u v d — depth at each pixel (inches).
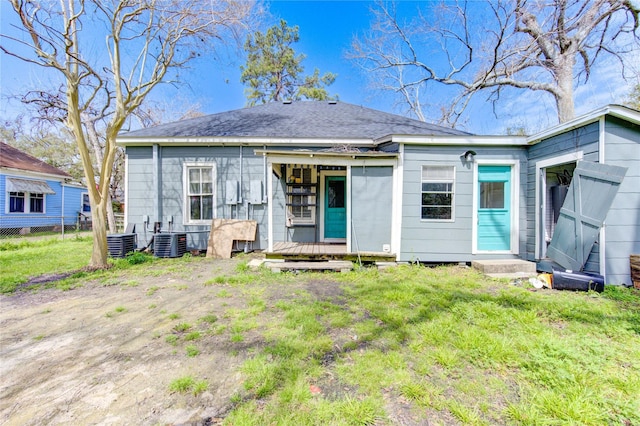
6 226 531.2
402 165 248.5
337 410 71.9
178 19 256.7
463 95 468.4
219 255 291.1
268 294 168.9
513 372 88.6
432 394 78.2
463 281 194.5
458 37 417.1
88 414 72.4
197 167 317.7
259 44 764.6
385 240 250.7
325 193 315.6
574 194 197.0
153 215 312.2
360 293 168.2
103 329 122.7
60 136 808.9
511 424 67.9
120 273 221.6
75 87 221.9
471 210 250.1
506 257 249.3
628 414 70.2
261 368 90.2
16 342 111.3
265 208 318.0
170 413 72.3
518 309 139.9
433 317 130.2
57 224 636.1
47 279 204.4
